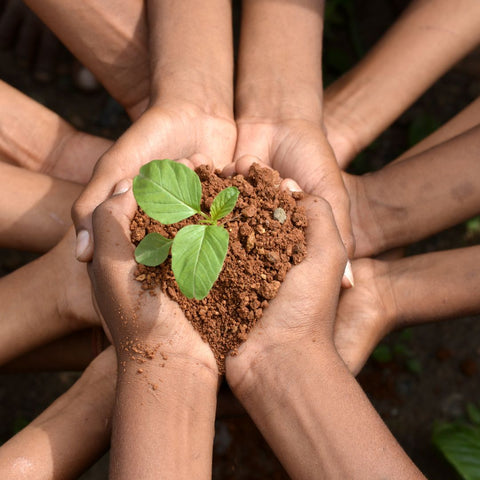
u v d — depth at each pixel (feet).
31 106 1.66
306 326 1.22
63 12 1.57
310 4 1.57
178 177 1.16
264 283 1.21
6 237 1.58
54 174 1.69
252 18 1.58
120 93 1.69
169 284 1.21
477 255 1.55
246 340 1.23
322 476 1.13
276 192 1.30
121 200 1.24
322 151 1.44
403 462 1.12
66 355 1.62
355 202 1.61
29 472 1.27
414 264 1.57
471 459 1.73
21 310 1.49
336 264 1.24
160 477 1.12
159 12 1.53
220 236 1.12
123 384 1.20
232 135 1.49
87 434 1.35
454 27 1.63
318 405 1.16
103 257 1.20
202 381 1.21
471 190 1.56
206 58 1.50
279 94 1.51
